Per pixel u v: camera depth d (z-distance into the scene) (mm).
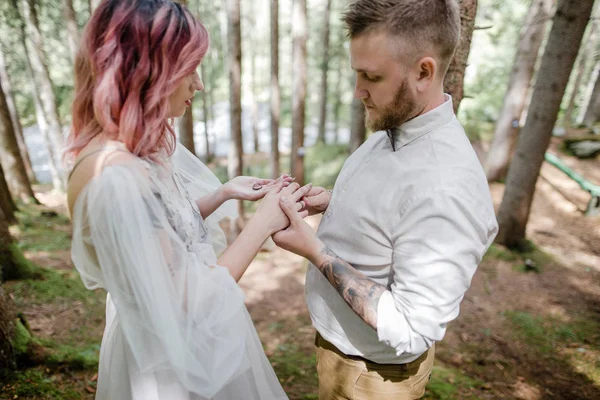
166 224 981
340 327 1227
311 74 20250
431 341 950
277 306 5020
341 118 22656
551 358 3582
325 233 1219
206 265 1073
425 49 901
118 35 900
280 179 1308
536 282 5086
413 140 1020
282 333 4188
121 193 900
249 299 5246
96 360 2553
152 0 943
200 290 995
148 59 915
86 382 2311
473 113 13000
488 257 5629
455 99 1863
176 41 928
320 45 16766
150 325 1005
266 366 1436
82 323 3559
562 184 7910
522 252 5785
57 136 9773
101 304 3975
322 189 1319
